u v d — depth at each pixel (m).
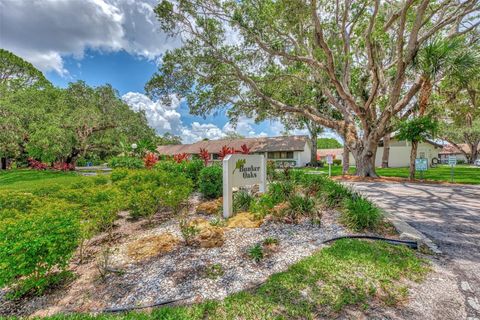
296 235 4.09
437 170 20.20
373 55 11.42
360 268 3.05
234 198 5.86
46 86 25.91
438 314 2.35
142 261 3.36
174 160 10.88
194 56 12.88
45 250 2.75
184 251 3.58
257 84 15.41
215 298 2.53
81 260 3.57
